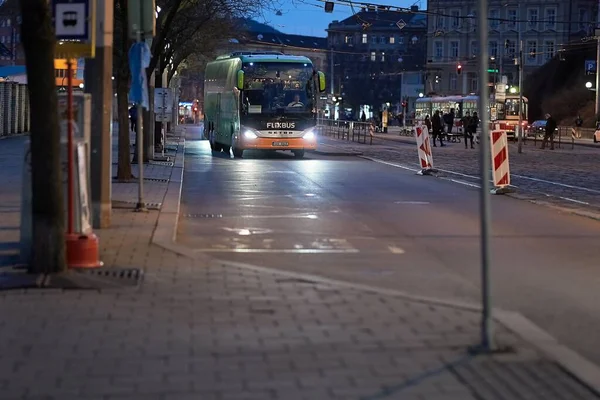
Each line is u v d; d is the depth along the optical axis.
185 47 43.75
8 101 46.69
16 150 34.72
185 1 31.94
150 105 29.75
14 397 5.94
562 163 36.59
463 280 10.73
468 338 7.62
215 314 8.30
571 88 90.31
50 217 9.53
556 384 6.46
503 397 6.15
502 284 10.49
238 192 21.05
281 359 6.90
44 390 6.09
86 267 10.16
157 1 27.30
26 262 10.34
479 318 8.38
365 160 35.75
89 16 10.14
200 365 6.71
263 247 12.84
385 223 15.72
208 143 50.88
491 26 103.88
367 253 12.51
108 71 13.27
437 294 9.91
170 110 34.44
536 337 7.78
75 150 10.38
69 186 10.12
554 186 24.47
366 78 126.19
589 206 19.09
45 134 9.39
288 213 16.92
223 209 17.48
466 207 18.53
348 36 127.12
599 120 72.50
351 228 14.98
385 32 125.25
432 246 13.26
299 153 37.06
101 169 13.38
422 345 7.37
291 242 13.35
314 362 6.84
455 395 6.16
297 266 11.38
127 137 21.56
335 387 6.26
